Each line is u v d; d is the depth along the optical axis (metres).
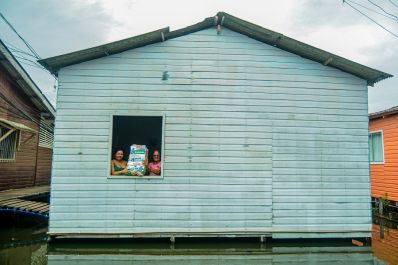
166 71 8.84
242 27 8.80
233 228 8.60
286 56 9.16
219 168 8.72
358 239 9.36
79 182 8.35
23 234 9.74
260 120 8.94
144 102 8.71
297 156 8.96
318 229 8.80
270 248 8.30
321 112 9.13
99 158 8.45
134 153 8.67
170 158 8.64
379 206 13.52
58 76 8.55
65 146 8.41
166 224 8.46
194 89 8.86
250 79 9.02
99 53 8.51
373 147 15.00
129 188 8.47
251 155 8.84
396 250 8.32
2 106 12.70
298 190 8.88
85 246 8.16
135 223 8.39
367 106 9.27
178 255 7.68
